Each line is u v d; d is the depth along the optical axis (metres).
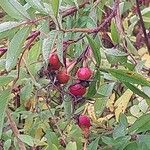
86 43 0.24
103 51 0.26
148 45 0.30
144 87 0.25
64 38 0.25
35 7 0.22
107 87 0.27
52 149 0.25
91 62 0.24
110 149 0.26
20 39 0.22
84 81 0.22
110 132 0.30
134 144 0.24
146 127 0.24
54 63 0.22
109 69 0.22
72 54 0.26
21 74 0.30
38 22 0.23
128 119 0.30
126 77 0.22
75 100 0.23
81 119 0.26
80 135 0.29
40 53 0.26
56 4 0.21
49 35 0.21
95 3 0.27
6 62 0.22
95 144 0.27
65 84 0.23
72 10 0.25
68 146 0.24
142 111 0.29
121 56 0.25
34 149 0.30
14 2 0.22
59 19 0.21
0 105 0.23
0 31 0.22
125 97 0.31
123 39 0.27
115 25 0.27
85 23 0.27
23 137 0.29
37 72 0.28
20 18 0.22
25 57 0.29
